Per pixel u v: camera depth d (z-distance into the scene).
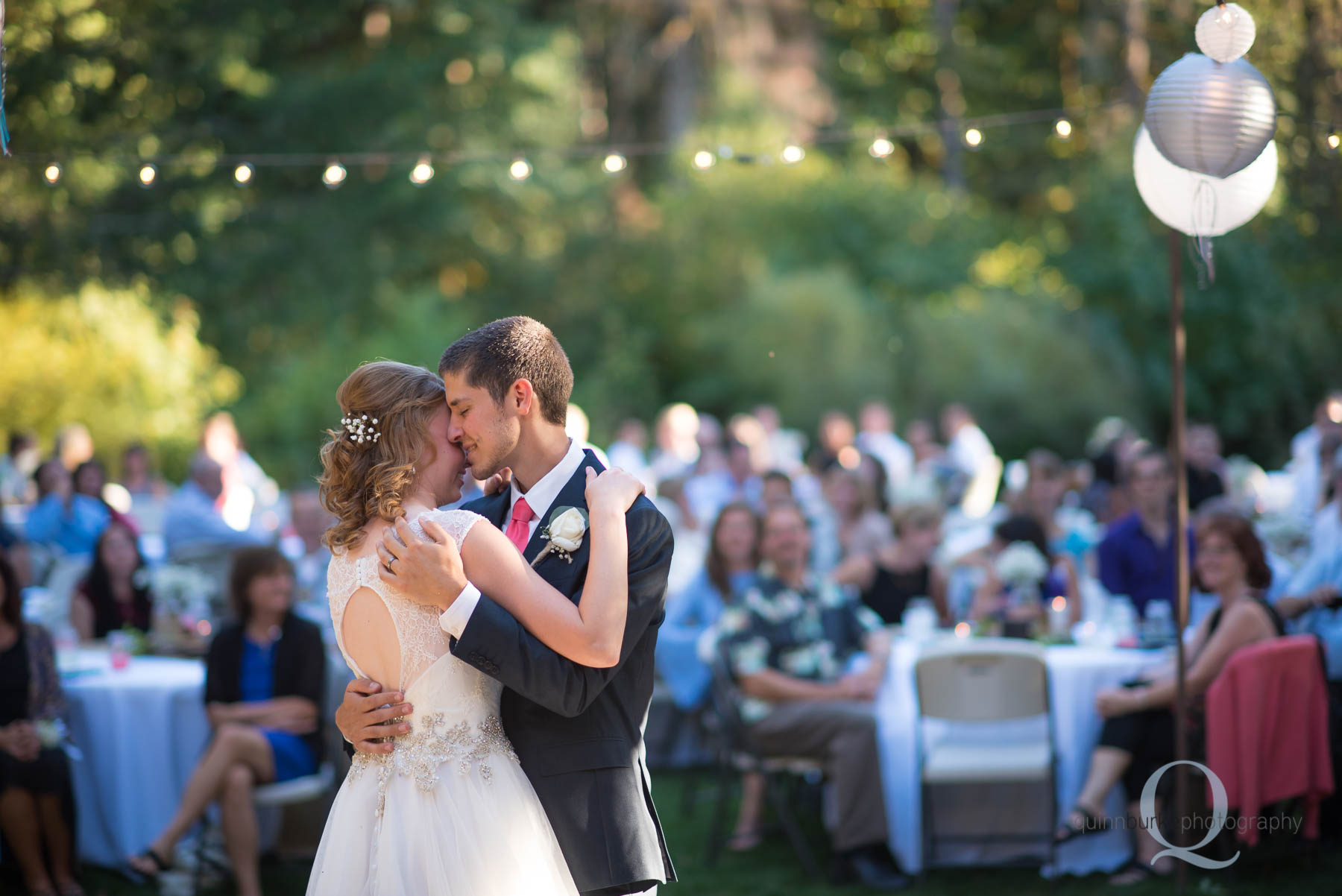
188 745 4.59
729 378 17.16
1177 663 4.00
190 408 13.44
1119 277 16.95
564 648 2.08
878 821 4.49
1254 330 14.48
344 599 2.21
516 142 17.56
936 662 4.38
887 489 7.71
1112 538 5.66
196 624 5.25
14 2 7.41
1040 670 4.34
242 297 13.94
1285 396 15.16
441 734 2.17
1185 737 3.98
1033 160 19.16
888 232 18.20
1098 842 4.57
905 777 4.55
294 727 4.39
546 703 2.10
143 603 5.81
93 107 8.95
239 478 8.11
